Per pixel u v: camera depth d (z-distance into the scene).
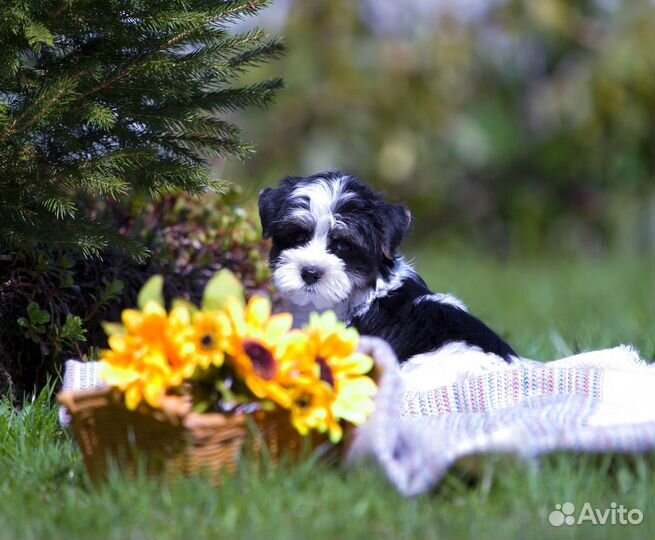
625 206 18.17
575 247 18.84
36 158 5.47
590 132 17.14
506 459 3.96
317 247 5.88
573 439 4.02
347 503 3.86
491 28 17.48
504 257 18.47
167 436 4.00
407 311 5.93
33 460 4.54
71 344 5.89
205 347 4.06
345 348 4.31
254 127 17.28
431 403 5.04
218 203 7.41
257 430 4.05
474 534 3.66
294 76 16.64
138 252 5.66
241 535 3.60
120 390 4.02
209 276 6.98
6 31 5.12
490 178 18.84
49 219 5.53
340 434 4.22
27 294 5.93
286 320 4.27
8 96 5.50
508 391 5.05
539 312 11.54
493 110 18.11
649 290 13.12
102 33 5.53
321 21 16.86
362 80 17.03
